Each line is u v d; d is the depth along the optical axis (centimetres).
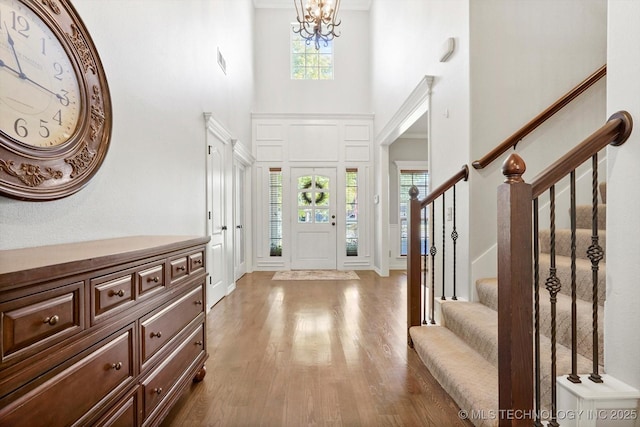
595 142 119
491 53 243
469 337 200
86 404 99
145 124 221
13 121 119
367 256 631
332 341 263
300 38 659
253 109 628
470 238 243
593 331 123
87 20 163
